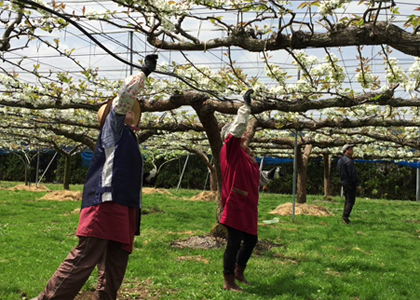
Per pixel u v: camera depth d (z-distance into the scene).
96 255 3.33
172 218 11.02
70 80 6.62
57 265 5.80
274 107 6.69
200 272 5.71
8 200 14.32
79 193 16.05
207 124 7.18
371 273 6.04
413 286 5.52
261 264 6.24
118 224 3.37
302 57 5.68
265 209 14.24
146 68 3.51
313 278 5.58
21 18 4.60
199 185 28.03
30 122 11.27
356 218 12.52
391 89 5.94
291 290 5.07
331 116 8.26
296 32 4.47
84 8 4.65
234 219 4.83
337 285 5.32
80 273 3.29
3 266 5.61
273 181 26.56
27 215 10.83
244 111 4.66
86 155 27.25
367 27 4.24
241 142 5.18
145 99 7.40
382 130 10.94
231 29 4.75
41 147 19.75
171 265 5.96
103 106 3.86
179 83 6.82
